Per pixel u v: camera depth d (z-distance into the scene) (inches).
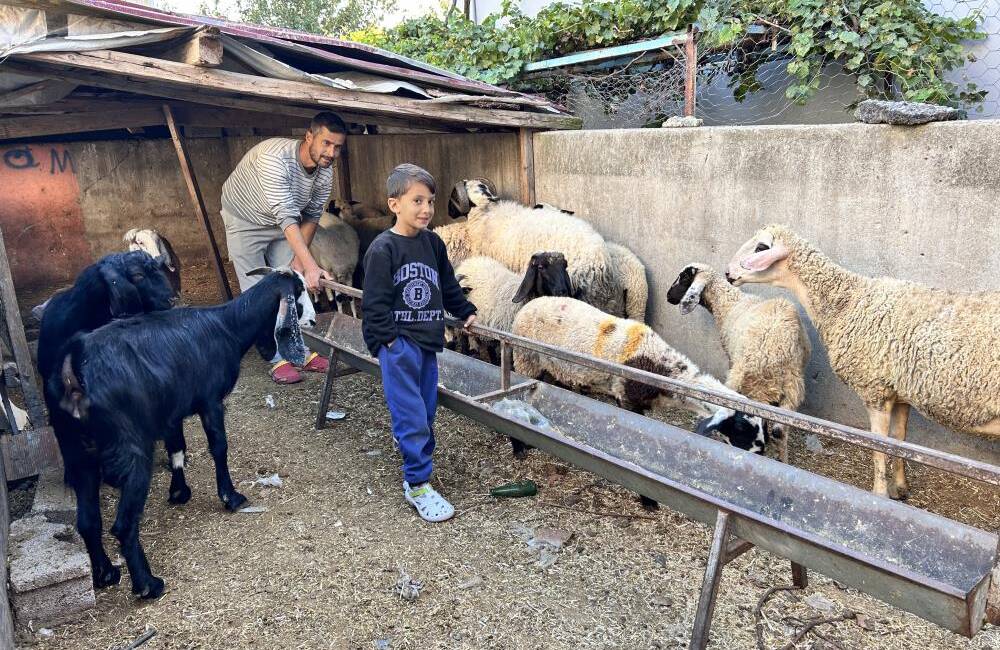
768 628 101.9
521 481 143.9
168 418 113.7
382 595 110.2
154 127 361.4
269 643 100.3
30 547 107.9
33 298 313.3
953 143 135.0
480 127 245.6
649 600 108.1
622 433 126.1
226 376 124.8
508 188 245.4
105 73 190.7
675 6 231.9
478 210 229.0
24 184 331.3
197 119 271.1
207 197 376.8
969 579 80.8
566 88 288.7
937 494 138.9
